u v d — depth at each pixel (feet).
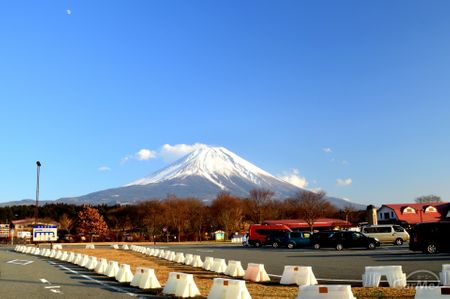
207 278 65.31
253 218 358.23
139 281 55.11
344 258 99.14
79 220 318.65
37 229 164.55
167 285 49.57
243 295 41.68
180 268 83.41
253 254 124.98
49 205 428.97
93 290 52.16
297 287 53.83
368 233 157.58
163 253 113.50
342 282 57.06
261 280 61.05
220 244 222.69
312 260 96.53
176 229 309.42
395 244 157.28
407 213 259.39
